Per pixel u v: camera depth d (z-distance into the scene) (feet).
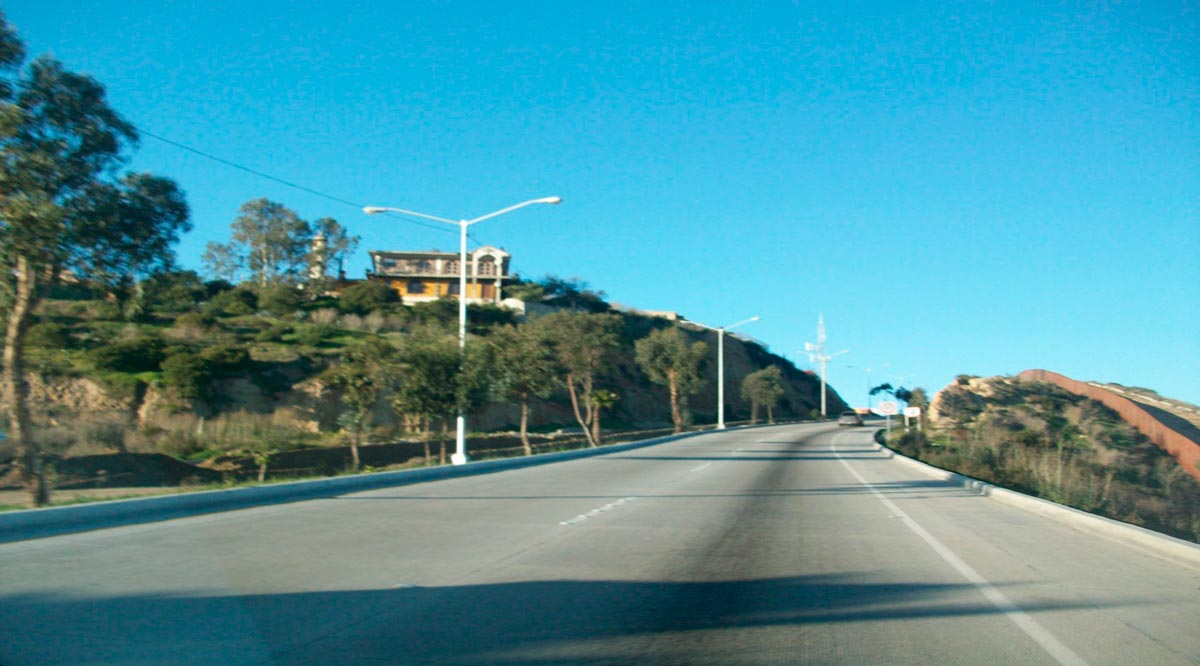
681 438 179.73
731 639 23.65
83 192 58.75
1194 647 23.25
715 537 42.98
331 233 274.16
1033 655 22.36
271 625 24.14
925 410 195.00
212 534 40.68
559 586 30.25
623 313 358.64
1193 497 100.58
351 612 25.81
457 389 94.22
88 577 29.86
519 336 120.37
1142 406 163.43
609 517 50.21
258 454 108.68
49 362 123.44
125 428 110.11
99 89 59.16
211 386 132.05
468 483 73.82
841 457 120.57
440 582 30.42
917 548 40.14
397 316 217.36
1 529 37.60
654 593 29.43
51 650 21.25
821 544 41.14
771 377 309.22
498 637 23.40
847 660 21.83
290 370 147.43
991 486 69.87
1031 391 195.00
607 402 155.43
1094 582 31.99
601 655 21.94
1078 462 112.16
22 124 55.21
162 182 62.54
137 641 22.24
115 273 61.93
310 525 44.50
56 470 85.92
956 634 24.38
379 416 150.92
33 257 56.03
